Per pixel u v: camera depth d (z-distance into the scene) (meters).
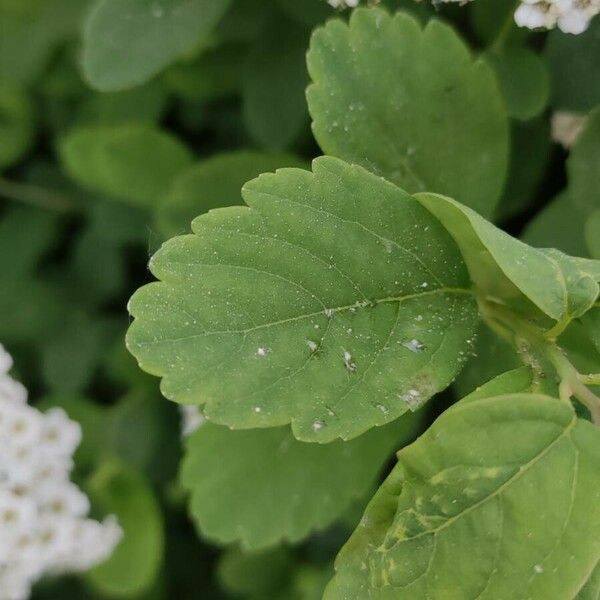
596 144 0.27
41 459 0.29
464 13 0.28
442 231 0.24
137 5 0.27
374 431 0.27
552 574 0.22
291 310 0.23
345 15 0.28
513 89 0.27
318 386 0.23
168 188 0.32
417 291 0.24
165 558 0.35
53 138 0.35
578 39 0.27
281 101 0.30
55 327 0.34
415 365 0.24
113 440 0.33
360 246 0.24
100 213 0.34
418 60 0.26
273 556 0.34
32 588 0.35
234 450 0.27
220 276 0.23
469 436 0.23
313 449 0.27
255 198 0.24
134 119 0.33
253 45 0.30
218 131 0.33
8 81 0.33
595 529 0.22
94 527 0.30
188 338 0.23
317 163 0.24
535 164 0.28
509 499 0.23
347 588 0.23
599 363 0.25
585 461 0.23
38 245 0.34
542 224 0.27
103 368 0.34
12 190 0.35
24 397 0.28
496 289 0.24
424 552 0.23
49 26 0.32
